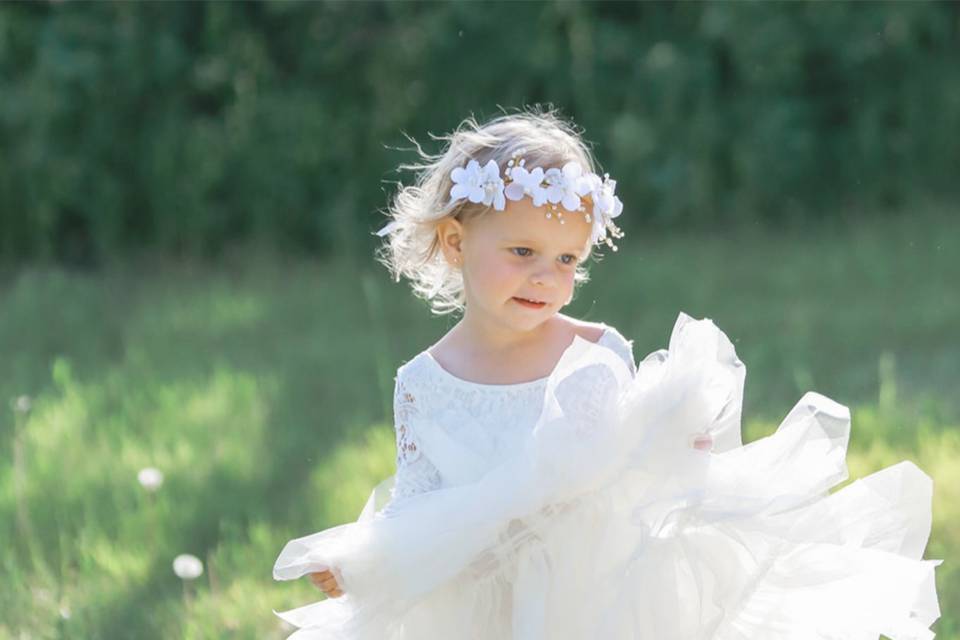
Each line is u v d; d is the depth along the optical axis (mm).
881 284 9289
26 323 9188
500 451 3301
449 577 3170
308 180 11766
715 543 3178
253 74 11789
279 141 11680
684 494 3131
